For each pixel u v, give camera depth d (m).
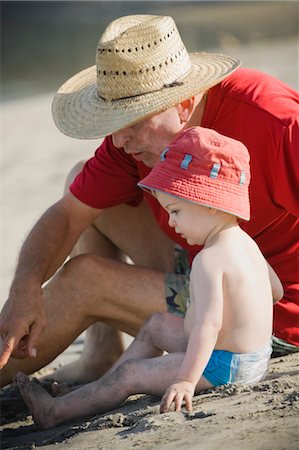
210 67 4.72
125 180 4.99
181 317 4.52
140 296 4.87
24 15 38.12
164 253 5.30
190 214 4.02
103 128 4.49
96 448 3.60
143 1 41.66
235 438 3.30
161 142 4.52
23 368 5.01
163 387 4.23
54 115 4.89
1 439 4.41
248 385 4.02
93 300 4.91
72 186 5.07
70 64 24.91
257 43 26.09
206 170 3.95
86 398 4.38
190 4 41.03
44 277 4.91
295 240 4.70
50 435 4.28
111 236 5.39
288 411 3.49
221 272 3.95
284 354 4.66
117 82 4.52
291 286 4.68
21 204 10.89
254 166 4.51
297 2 40.56
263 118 4.48
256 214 4.61
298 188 4.48
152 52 4.50
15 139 15.07
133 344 4.52
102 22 35.41
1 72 24.30
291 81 16.88
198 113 4.59
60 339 4.95
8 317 4.70
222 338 4.02
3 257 8.88
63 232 5.04
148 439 3.51
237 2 41.34
